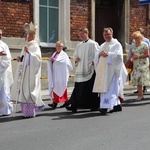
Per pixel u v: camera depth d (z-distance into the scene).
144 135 7.39
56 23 15.37
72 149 6.50
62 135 7.49
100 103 9.62
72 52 15.50
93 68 10.09
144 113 9.74
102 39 17.12
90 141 7.00
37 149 6.56
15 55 14.16
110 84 9.55
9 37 14.11
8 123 8.78
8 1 14.09
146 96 12.92
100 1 17.00
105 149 6.47
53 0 15.28
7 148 6.67
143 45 11.69
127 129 7.90
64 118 9.25
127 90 14.64
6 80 9.69
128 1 17.17
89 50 10.09
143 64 11.76
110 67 9.55
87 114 9.73
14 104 10.98
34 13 14.55
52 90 10.81
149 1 15.47
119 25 17.23
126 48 17.09
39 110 9.62
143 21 17.73
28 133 7.73
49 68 10.92
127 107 10.73
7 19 14.08
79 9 15.75
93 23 16.11
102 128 8.04
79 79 10.07
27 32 9.52
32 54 9.36
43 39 15.04
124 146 6.64
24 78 9.38
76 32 15.70
